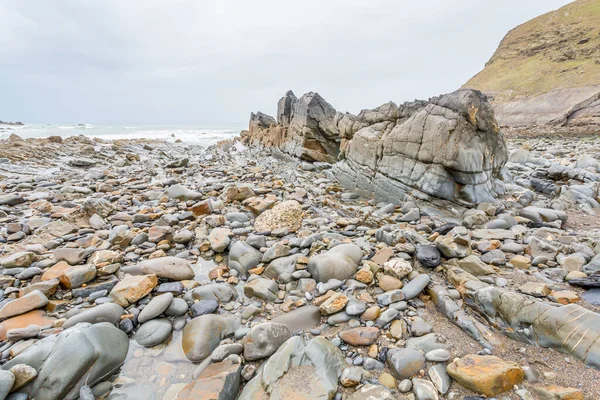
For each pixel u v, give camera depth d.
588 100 33.31
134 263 4.55
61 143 21.11
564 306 2.85
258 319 3.51
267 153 19.16
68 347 2.59
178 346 3.10
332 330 3.21
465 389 2.42
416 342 2.90
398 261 4.05
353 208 7.45
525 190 6.91
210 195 8.19
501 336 2.96
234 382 2.57
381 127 9.02
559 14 58.50
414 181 7.11
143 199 8.00
